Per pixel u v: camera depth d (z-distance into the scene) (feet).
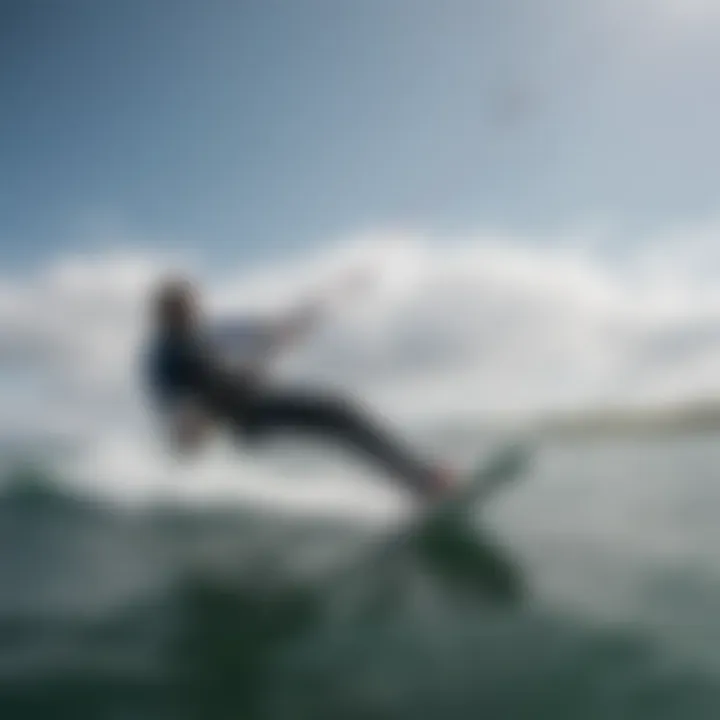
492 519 17.67
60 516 18.86
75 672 10.82
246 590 13.70
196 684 10.46
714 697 9.57
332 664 10.91
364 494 20.45
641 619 11.81
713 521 16.55
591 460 23.98
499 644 11.30
